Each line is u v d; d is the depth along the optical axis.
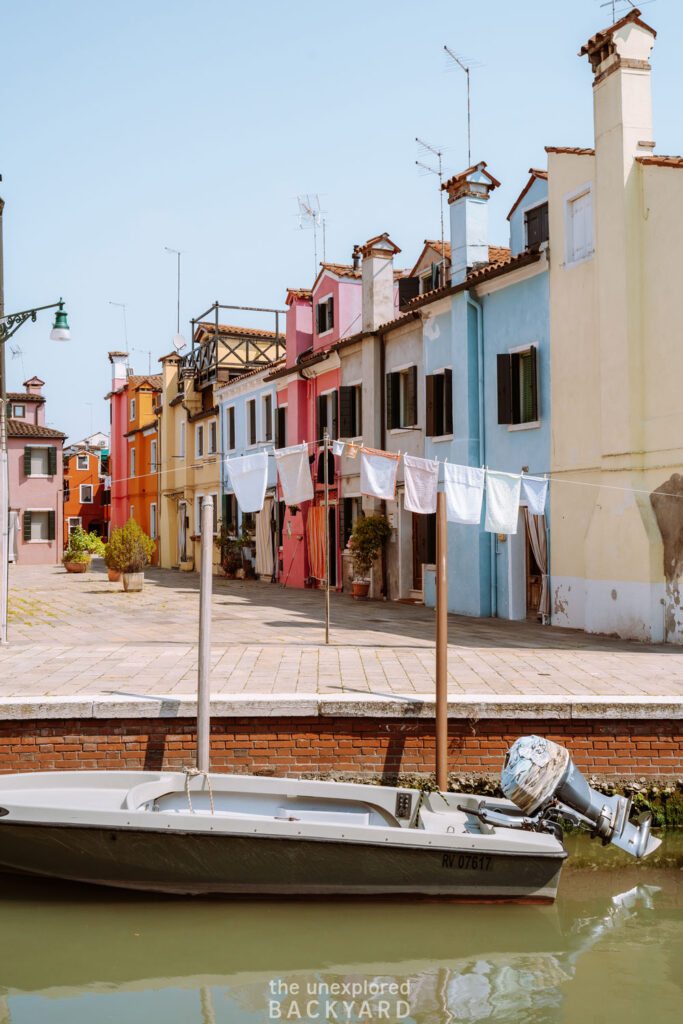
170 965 6.48
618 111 14.67
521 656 12.28
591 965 6.45
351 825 7.22
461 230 19.69
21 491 42.12
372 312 23.17
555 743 8.44
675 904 7.53
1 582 14.01
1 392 14.59
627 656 12.34
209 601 8.67
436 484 11.11
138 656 12.16
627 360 14.51
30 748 9.04
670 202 14.02
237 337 35.47
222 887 7.41
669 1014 5.75
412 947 6.75
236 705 9.08
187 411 38.00
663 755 9.12
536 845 7.24
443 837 7.24
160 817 7.20
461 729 9.16
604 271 14.99
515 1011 5.81
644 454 14.48
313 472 26.64
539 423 17.03
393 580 22.38
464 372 19.03
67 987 6.18
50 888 7.66
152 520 45.12
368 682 10.17
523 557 17.83
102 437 66.56
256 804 8.22
